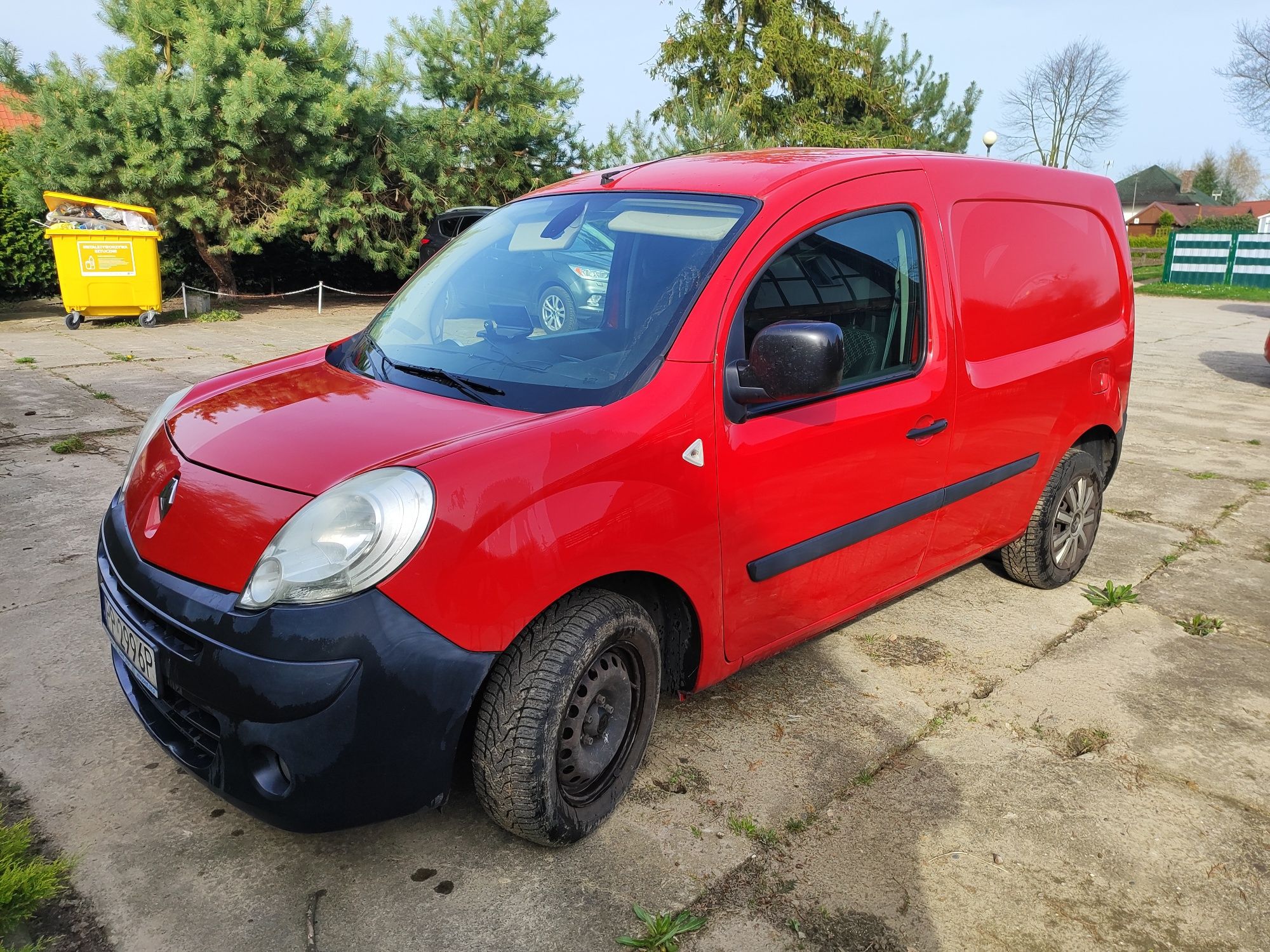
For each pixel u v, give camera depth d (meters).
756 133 26.53
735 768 2.84
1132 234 86.00
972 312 3.40
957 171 3.44
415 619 2.02
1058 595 4.29
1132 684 3.46
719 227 2.74
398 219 16.09
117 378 8.61
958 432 3.35
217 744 2.15
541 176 17.77
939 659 3.61
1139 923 2.28
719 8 27.28
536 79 17.20
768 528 2.71
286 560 2.02
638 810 2.62
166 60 13.96
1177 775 2.89
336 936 2.14
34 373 8.80
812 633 3.10
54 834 2.46
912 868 2.43
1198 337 14.41
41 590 3.91
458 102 16.97
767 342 2.38
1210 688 3.45
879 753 2.95
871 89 28.27
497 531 2.09
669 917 2.18
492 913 2.22
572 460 2.24
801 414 2.76
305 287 17.77
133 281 12.48
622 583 2.51
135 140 12.98
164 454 2.53
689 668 2.73
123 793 2.64
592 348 2.61
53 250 12.49
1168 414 8.59
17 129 13.05
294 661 1.97
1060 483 4.05
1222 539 5.15
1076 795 2.77
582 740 2.41
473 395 2.54
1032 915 2.29
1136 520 5.47
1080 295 4.05
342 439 2.31
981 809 2.69
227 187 14.52
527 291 2.92
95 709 3.04
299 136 14.05
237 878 2.32
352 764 2.02
